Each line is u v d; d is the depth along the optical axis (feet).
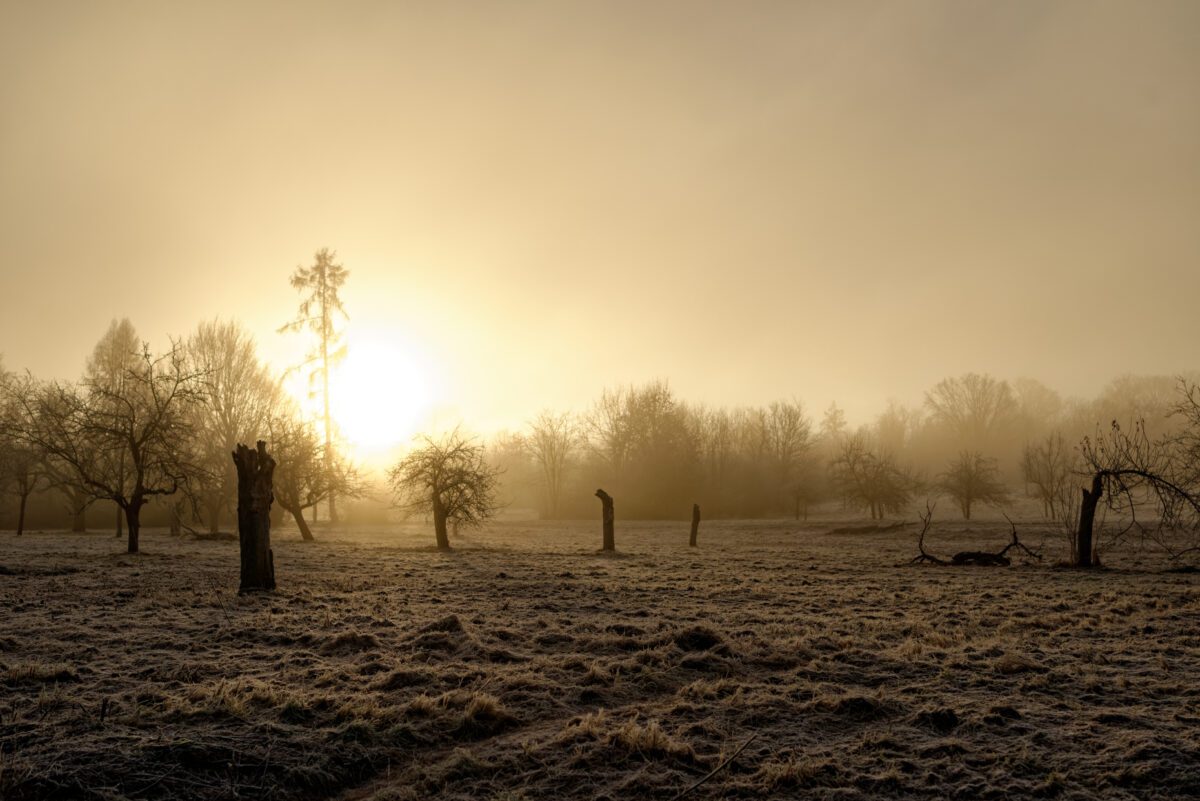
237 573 71.05
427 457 115.65
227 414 170.60
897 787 21.77
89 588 58.39
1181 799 20.79
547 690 30.42
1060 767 22.91
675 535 158.71
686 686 30.89
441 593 58.18
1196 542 108.58
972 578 70.69
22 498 150.82
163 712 26.17
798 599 56.13
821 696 29.43
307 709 26.84
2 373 160.76
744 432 310.65
